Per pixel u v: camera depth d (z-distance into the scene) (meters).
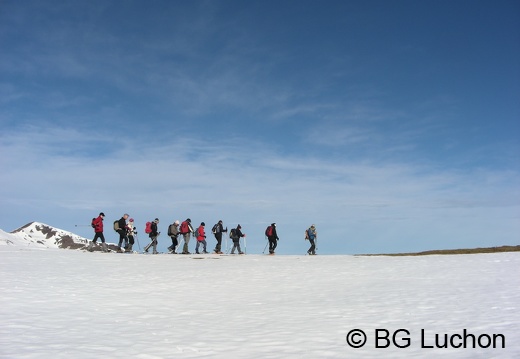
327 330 9.64
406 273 18.92
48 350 8.12
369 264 22.59
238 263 24.19
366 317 10.85
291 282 17.28
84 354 7.91
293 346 8.44
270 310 12.12
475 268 19.77
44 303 12.73
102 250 32.25
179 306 12.88
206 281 17.66
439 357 7.57
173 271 20.59
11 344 8.50
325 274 19.25
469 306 11.71
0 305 12.21
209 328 10.09
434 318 10.46
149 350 8.23
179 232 32.12
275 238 30.69
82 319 11.01
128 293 14.93
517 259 22.78
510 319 10.08
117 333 9.61
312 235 32.19
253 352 8.06
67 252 29.41
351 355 7.80
